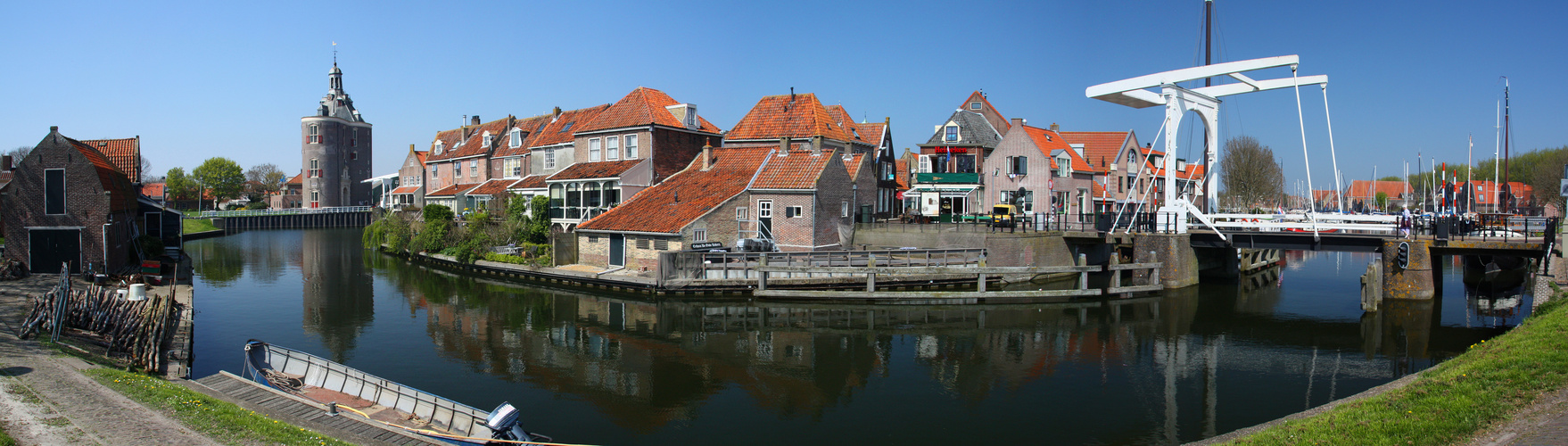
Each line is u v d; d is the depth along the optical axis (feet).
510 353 74.23
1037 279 122.11
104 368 49.06
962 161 183.01
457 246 141.59
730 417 55.88
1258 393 61.46
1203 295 110.01
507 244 136.98
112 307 66.23
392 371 67.05
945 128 193.67
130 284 95.96
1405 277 100.01
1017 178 173.06
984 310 96.99
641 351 75.72
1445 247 96.99
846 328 86.89
